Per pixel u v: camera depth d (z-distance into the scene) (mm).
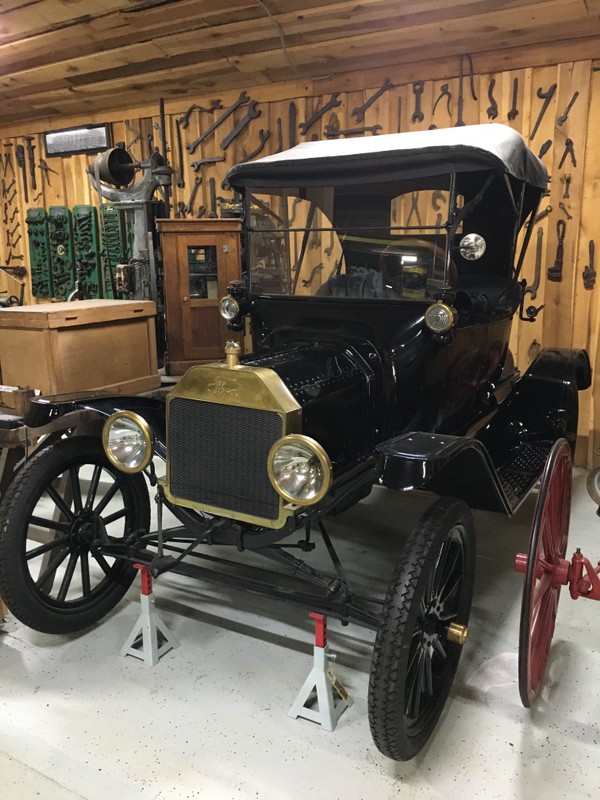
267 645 2494
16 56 5082
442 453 1865
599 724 2086
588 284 4133
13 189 6461
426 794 1812
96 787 1832
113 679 2297
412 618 1740
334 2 3840
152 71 4895
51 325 2750
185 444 2127
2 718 2098
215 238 4039
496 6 3672
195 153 5258
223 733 2035
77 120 5840
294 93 4750
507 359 3652
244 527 2123
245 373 1997
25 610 2338
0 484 2641
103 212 5473
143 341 3227
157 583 2951
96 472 2609
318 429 2160
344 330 2609
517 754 1957
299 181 2582
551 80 3975
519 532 3488
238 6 3992
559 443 2205
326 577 2035
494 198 2896
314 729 2057
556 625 2621
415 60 4281
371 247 2615
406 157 2336
